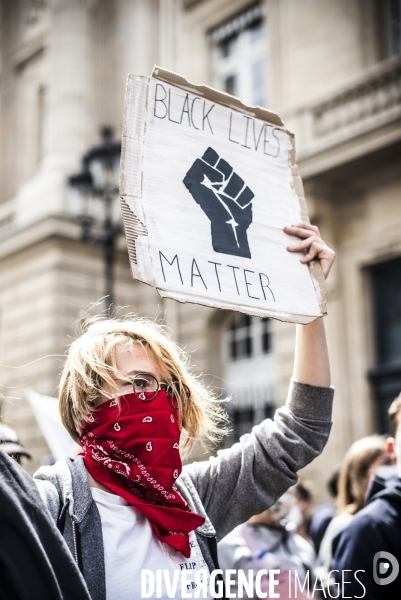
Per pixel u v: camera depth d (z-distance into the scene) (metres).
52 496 1.73
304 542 4.05
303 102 12.27
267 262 2.03
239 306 1.90
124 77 16.47
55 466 1.85
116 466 1.80
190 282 1.84
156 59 16.30
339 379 11.38
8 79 19.78
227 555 3.55
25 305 14.67
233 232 1.99
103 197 8.95
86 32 16.97
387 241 11.27
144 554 1.72
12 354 14.74
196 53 15.26
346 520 3.43
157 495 1.80
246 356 13.65
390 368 11.07
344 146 11.23
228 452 2.12
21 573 1.38
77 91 16.42
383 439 3.73
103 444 1.83
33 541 1.40
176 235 1.87
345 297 11.75
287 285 2.04
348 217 11.91
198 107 2.06
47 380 13.79
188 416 2.05
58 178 15.19
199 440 2.23
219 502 2.04
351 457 3.69
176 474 1.83
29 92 19.34
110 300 8.78
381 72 11.23
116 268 14.77
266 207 2.11
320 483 11.16
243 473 2.05
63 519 1.71
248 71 14.54
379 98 11.30
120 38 16.72
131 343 1.92
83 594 1.45
